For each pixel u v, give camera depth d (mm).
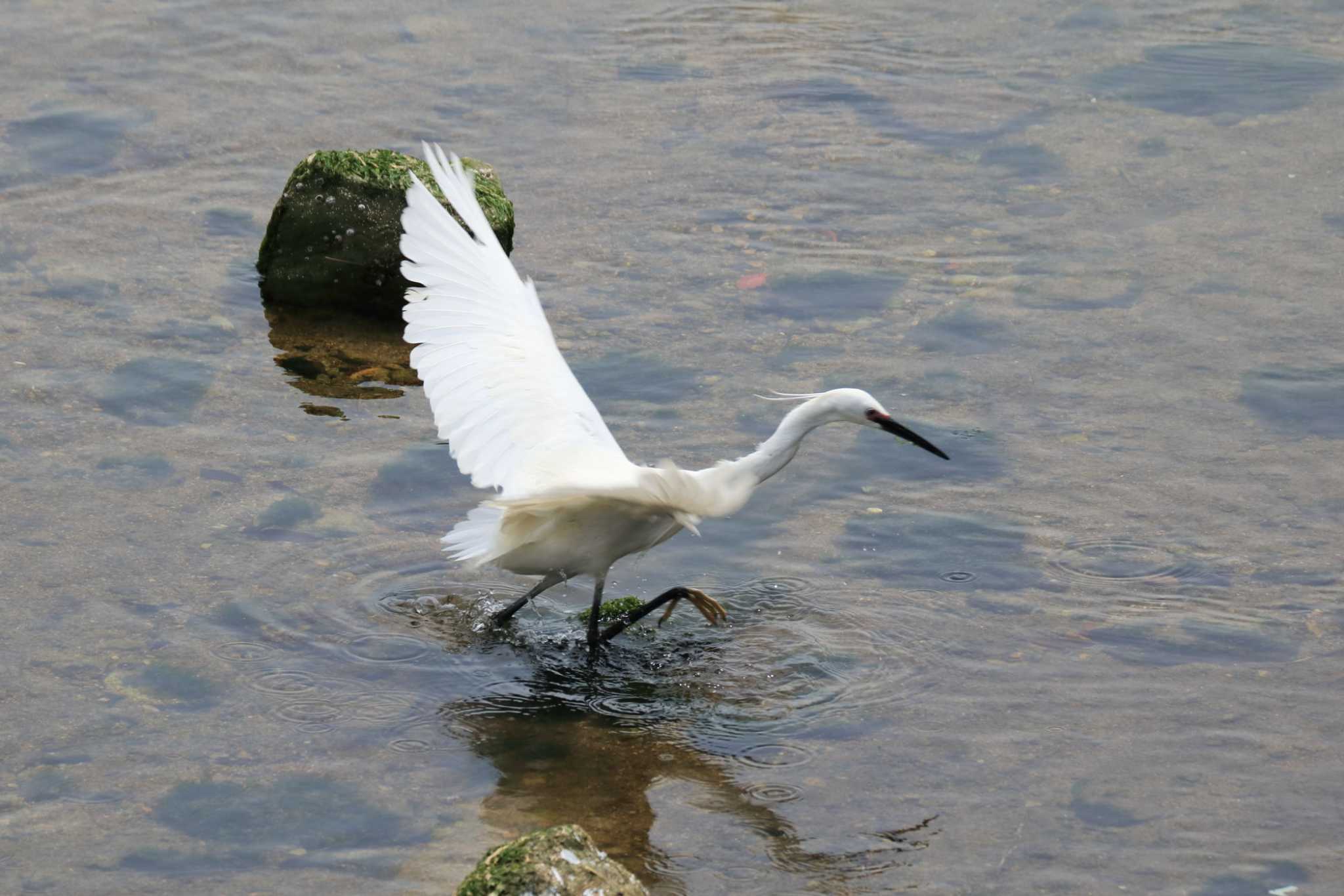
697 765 9469
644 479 9148
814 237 17141
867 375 14273
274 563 11305
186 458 12602
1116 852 8594
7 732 9375
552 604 11469
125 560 11180
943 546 11789
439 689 10242
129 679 9961
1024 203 17953
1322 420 13430
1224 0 24344
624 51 22344
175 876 8266
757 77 21594
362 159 15734
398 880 8289
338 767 9305
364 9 23328
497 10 23594
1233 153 19125
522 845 7559
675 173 18641
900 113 20453
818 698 10156
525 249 16656
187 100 20078
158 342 14609
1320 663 10297
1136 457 12930
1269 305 15531
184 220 17188
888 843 8703
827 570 11586
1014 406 13758
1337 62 21844
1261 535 11805
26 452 12523
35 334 14523
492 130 19656
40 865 8289
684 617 11281
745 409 13672
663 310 15469
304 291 15570
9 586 10789
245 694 9930
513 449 10227
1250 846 8641
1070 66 21875
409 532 11852
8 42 21438
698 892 8289
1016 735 9672
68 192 17594
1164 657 10422
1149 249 16781
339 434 13195
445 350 10539
